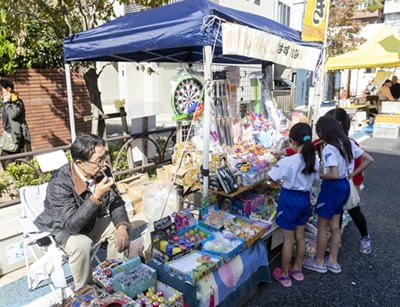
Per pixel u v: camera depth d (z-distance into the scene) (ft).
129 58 15.02
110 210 8.73
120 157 17.94
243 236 8.59
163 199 12.07
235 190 9.68
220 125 12.12
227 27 8.36
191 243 8.21
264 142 13.16
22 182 14.34
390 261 10.98
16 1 16.05
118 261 7.91
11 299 8.80
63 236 7.93
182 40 8.59
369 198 16.93
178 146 11.71
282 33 11.44
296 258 9.82
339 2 39.32
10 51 21.35
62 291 8.64
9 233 9.98
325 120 9.39
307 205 9.04
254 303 8.83
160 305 6.49
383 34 27.84
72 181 8.01
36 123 24.20
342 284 9.71
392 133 32.63
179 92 12.20
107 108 51.16
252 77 14.82
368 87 49.85
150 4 18.69
